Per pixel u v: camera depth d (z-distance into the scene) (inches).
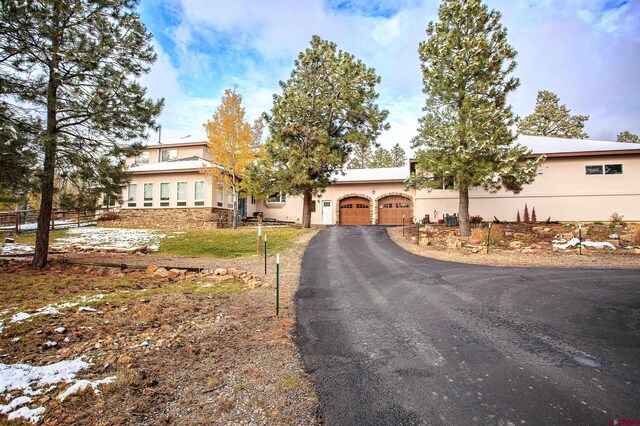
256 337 177.8
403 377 133.0
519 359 148.0
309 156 664.4
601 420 102.7
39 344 161.8
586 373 134.4
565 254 435.5
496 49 525.3
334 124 707.4
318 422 103.7
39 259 362.6
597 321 194.9
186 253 498.0
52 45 298.2
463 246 504.1
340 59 676.1
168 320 203.9
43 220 365.7
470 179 519.8
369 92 677.3
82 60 305.9
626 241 492.4
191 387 125.3
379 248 502.6
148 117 368.2
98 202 383.2
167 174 856.9
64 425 100.5
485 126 495.2
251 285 296.8
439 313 213.6
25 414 104.0
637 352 153.8
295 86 694.5
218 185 762.2
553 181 704.4
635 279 296.4
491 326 189.6
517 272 331.6
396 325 193.9
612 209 669.9
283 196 1048.2
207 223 806.5
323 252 472.1
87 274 343.0
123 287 289.7
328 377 133.5
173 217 835.4
